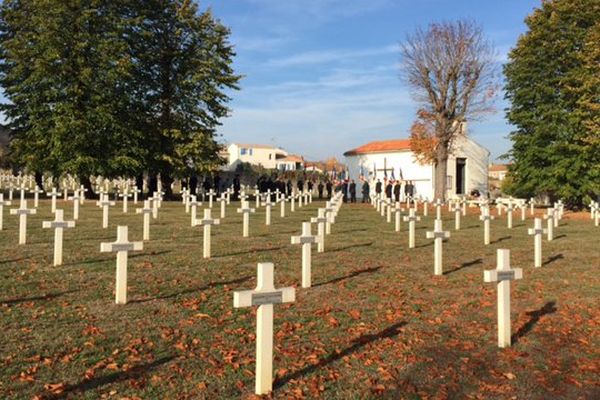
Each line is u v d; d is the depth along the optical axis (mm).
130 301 8922
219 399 5332
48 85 37188
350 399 5426
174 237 17078
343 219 26672
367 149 70438
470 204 41844
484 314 8711
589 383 6031
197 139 43594
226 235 18141
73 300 8859
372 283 10898
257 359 5453
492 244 18078
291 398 5391
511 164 42562
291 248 15422
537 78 39750
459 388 5812
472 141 63906
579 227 25531
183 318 8047
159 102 44312
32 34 37562
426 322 8195
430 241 18281
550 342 7406
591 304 9500
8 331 7191
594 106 35625
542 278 11922
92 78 38062
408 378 6031
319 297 9602
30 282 10000
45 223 11461
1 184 48031
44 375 5805
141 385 5609
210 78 45469
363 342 7195
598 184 37812
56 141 36656
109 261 12344
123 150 39312
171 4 45188
